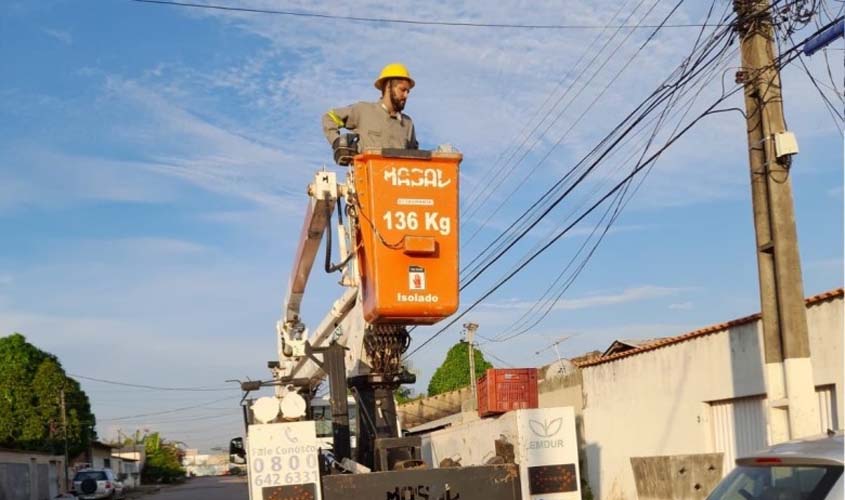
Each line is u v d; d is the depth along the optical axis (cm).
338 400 901
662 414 1599
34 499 3938
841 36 948
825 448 536
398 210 758
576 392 1995
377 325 837
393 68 835
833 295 1178
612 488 1759
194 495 4241
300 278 1134
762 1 1025
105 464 6656
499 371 1959
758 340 1346
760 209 1025
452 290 759
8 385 4878
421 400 3772
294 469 738
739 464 591
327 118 832
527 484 811
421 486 762
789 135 991
